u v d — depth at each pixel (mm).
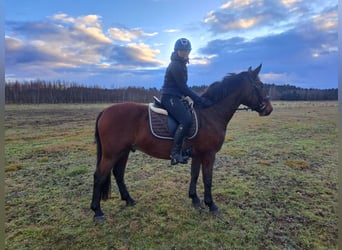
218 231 2654
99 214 2900
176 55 2832
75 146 6988
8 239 2516
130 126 2881
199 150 2980
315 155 6082
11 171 4719
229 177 4371
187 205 3256
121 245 2430
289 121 14031
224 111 3133
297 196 3561
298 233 2631
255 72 3246
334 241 2498
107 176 2928
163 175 4535
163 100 2908
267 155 6062
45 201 3412
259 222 2838
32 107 21562
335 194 3635
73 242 2480
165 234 2605
